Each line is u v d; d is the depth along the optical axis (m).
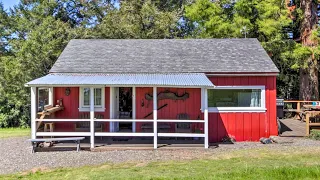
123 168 10.12
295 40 29.12
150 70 16.22
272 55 27.11
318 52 25.12
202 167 9.81
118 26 27.08
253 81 16.11
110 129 16.66
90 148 13.94
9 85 24.27
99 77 15.28
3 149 14.30
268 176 8.43
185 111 16.45
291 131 17.67
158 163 10.75
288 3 29.45
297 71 29.61
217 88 16.12
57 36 25.59
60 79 14.75
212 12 27.81
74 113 16.70
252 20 27.06
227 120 16.17
